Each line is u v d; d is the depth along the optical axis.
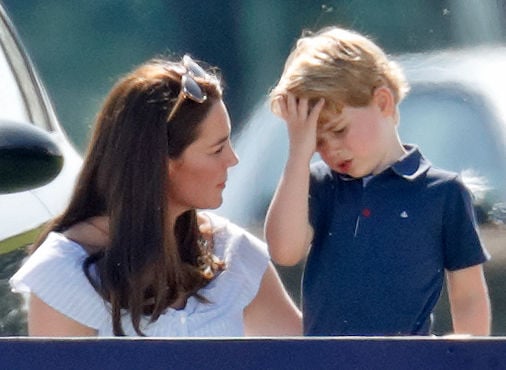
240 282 15.68
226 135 15.04
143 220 14.66
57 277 14.70
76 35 47.94
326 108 15.28
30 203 18.23
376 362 11.91
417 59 28.58
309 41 15.68
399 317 15.46
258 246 16.08
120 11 47.97
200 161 14.94
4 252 17.83
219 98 15.03
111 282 14.58
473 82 27.30
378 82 15.38
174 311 14.96
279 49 46.06
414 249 15.41
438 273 15.57
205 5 47.19
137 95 14.81
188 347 11.98
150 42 47.53
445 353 11.88
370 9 42.66
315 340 11.95
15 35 21.05
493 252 24.17
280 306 16.34
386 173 15.55
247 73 46.16
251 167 27.16
